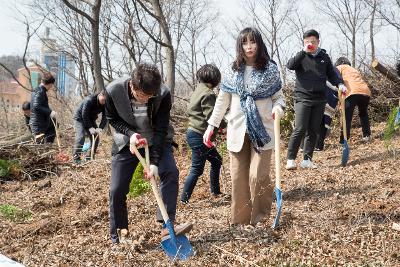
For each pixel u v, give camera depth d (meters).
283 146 10.05
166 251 4.41
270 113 4.91
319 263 4.03
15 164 8.90
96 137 9.80
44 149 9.78
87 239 5.06
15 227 5.77
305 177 7.00
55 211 6.62
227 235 4.84
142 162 4.38
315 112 7.56
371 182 6.50
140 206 6.19
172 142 4.82
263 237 4.68
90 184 7.90
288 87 10.77
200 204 6.23
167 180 4.62
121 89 4.43
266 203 5.02
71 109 20.08
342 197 5.93
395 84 11.70
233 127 4.96
